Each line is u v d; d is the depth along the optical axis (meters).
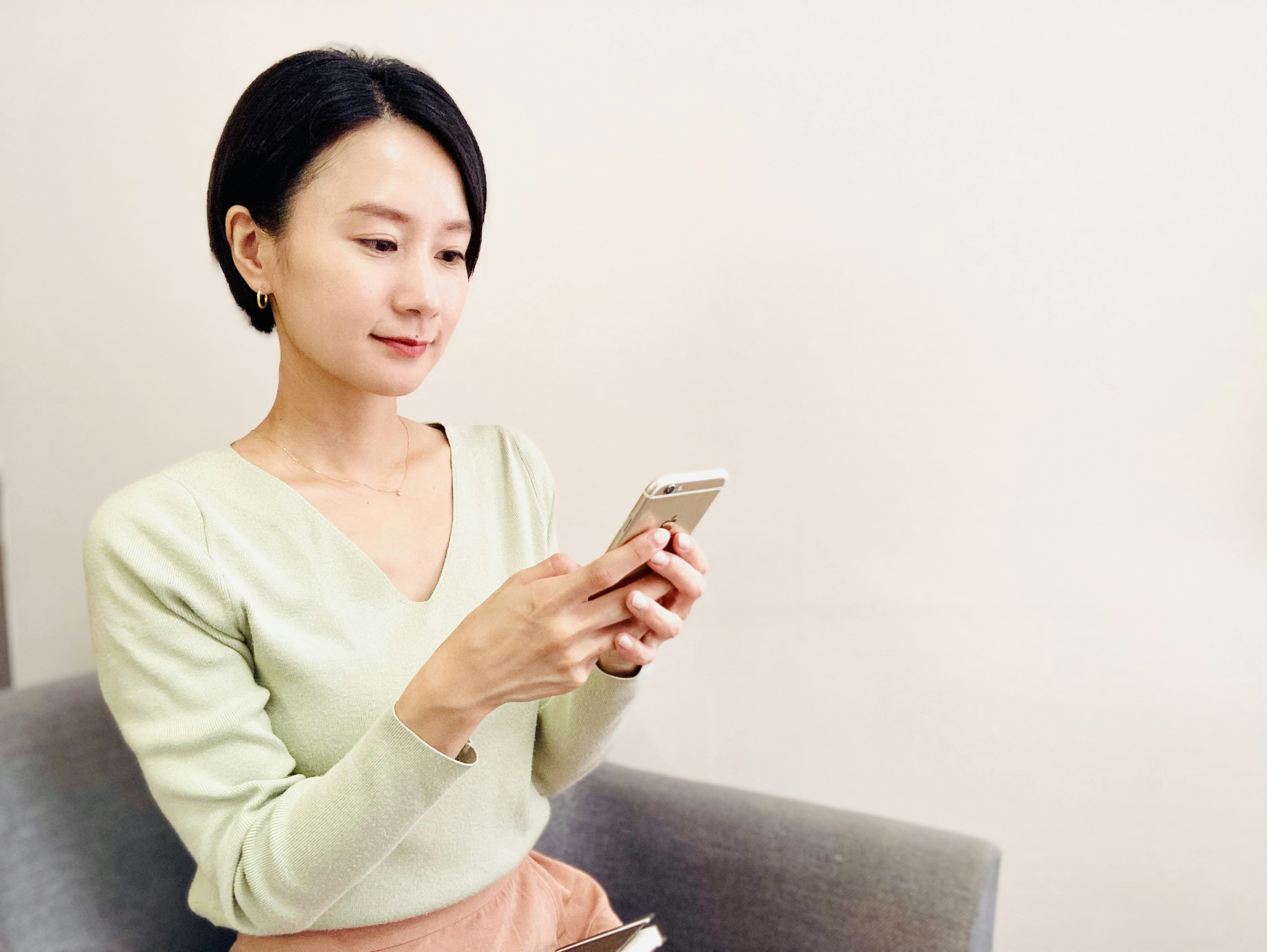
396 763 0.66
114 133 1.58
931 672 1.30
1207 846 1.21
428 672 0.65
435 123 0.75
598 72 1.33
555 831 1.18
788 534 1.34
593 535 1.42
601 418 1.39
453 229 0.77
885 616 1.31
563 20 1.34
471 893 0.83
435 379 1.48
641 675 0.87
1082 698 1.24
